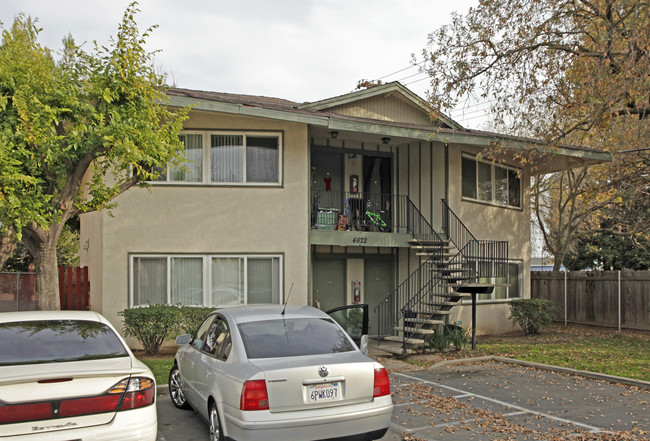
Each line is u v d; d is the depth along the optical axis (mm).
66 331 5387
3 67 8008
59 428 4254
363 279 15625
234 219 12891
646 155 16703
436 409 7523
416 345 13008
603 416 7172
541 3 13766
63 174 8602
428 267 14859
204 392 5812
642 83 12055
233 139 13023
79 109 8469
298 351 5441
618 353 12102
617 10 13367
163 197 12664
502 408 7586
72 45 14281
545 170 18844
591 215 22641
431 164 15383
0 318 5535
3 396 4117
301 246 13117
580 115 14484
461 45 14562
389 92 16062
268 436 4734
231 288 12812
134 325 11266
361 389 5160
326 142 15203
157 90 10023
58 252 20359
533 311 15930
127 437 4453
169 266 12617
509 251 17312
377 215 15383
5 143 7414
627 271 17531
